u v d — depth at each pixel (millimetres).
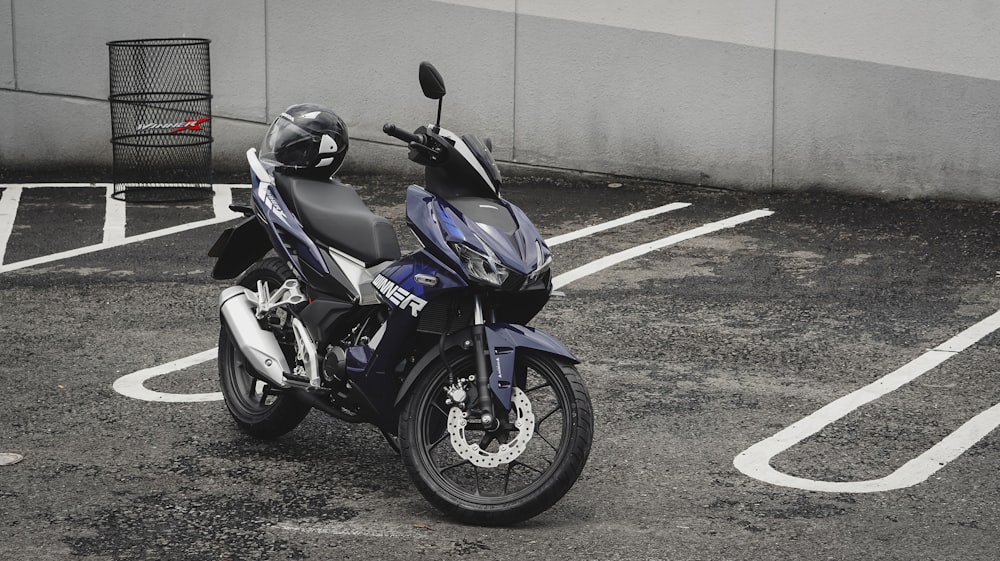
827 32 11648
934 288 8750
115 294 8578
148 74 13016
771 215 11164
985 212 11172
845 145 11812
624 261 9594
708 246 10070
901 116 11594
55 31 13062
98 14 13000
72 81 13148
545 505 4840
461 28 12539
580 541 4785
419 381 4996
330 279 5398
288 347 5848
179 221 10922
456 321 4934
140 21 12977
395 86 12812
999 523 4938
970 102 11398
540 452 5766
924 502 5160
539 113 12555
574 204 11633
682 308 8297
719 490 5305
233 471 5496
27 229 10602
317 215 5504
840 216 11102
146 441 5859
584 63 12352
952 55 11359
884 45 11516
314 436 5984
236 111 13102
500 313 4980
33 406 6324
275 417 5797
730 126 12086
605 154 12484
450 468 5047
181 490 5266
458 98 12688
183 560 4574
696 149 12234
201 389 6637
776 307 8312
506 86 12570
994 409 6320
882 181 11766
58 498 5148
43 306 8266
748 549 4707
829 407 6371
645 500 5203
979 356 7219
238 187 12445
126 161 13125
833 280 9000
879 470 5523
